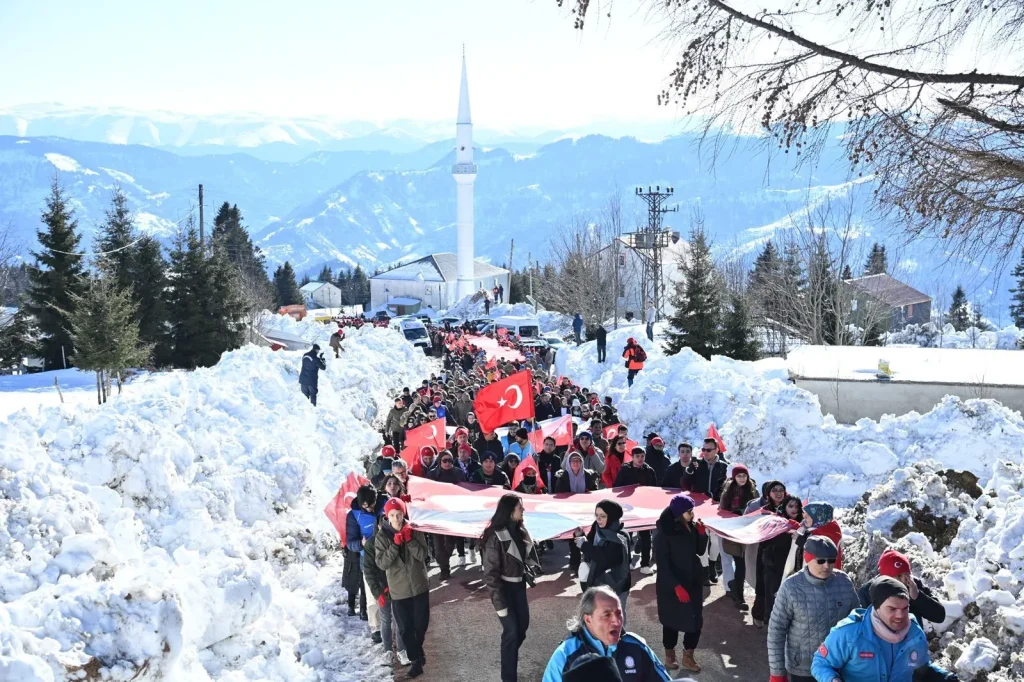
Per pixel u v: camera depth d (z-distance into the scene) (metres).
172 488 10.99
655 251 71.94
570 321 75.56
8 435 9.91
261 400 20.75
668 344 43.28
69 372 38.38
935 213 6.21
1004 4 6.00
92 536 7.97
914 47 6.21
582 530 11.03
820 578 6.70
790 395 20.14
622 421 23.73
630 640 5.48
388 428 21.61
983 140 6.09
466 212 117.44
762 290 54.84
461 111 116.81
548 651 10.05
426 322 75.00
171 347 45.94
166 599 7.43
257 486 12.59
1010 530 8.68
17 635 6.54
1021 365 25.22
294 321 62.75
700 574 9.23
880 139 6.25
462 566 13.34
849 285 50.47
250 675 8.61
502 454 16.06
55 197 45.16
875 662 5.68
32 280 45.38
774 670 6.79
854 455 19.28
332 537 13.09
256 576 9.11
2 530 7.89
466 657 9.90
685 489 12.84
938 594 8.58
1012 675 6.99
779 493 10.39
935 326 62.66
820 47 6.30
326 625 10.59
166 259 48.41
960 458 18.75
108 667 6.87
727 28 6.38
